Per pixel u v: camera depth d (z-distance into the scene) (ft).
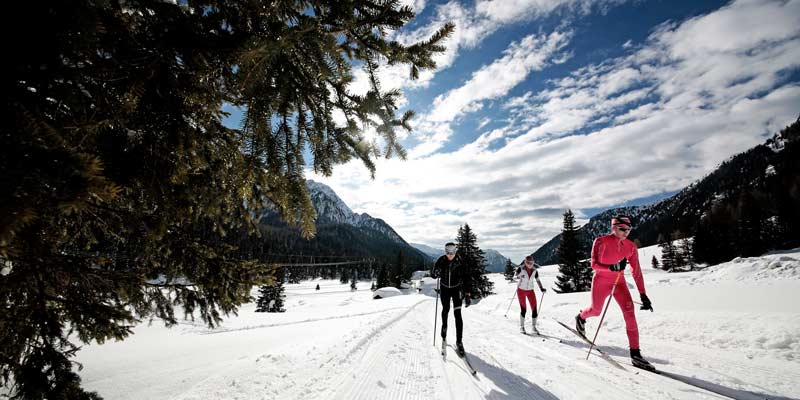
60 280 6.97
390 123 8.82
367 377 12.22
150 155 7.14
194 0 6.75
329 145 8.78
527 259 24.27
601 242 16.16
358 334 20.31
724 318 19.25
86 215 7.88
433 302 65.51
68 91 5.27
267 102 6.98
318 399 9.89
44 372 6.17
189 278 9.55
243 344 18.66
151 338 21.49
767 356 14.20
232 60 6.40
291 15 7.21
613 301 31.83
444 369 13.76
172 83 6.51
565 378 12.42
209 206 8.86
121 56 6.10
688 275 59.93
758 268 45.65
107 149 7.09
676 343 17.54
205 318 9.97
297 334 22.91
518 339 20.59
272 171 7.61
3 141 3.86
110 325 7.64
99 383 11.13
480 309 46.44
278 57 6.73
